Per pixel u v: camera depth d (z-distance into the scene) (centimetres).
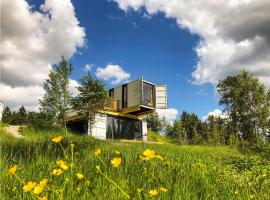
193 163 665
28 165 482
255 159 1002
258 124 6794
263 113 6794
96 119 4034
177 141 4931
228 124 7131
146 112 4591
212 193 411
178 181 427
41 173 432
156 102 4569
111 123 4378
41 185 277
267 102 6944
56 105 3466
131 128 4612
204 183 463
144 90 4475
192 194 396
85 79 3744
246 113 6994
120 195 332
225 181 512
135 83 4481
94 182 376
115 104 4506
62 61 3538
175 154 873
